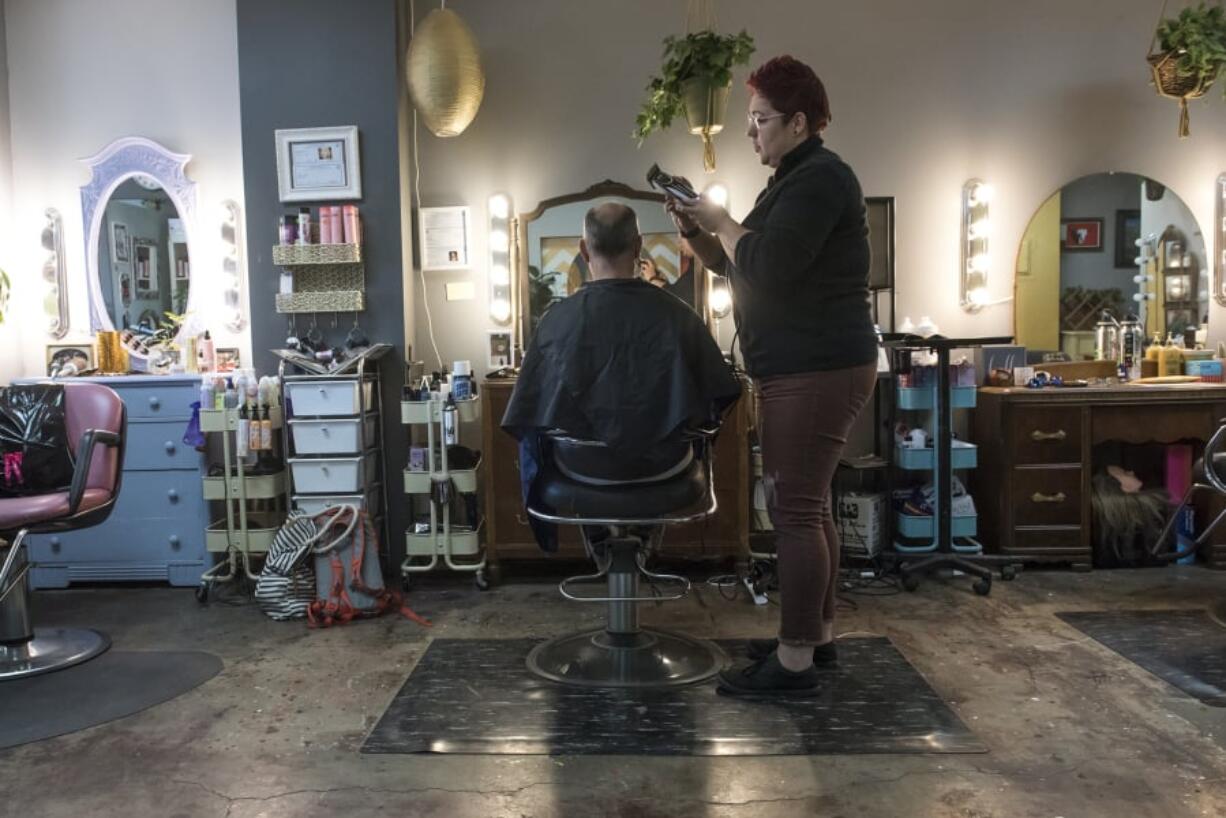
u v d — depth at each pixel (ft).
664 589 10.80
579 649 8.36
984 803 5.68
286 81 11.44
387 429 11.60
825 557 7.07
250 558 11.37
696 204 6.88
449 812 5.69
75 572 11.30
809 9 12.03
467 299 12.30
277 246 11.22
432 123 11.34
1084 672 7.89
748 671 7.43
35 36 12.40
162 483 11.23
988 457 11.60
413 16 12.05
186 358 12.02
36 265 12.56
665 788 5.93
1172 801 5.68
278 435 11.58
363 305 11.50
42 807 5.83
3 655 8.45
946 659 8.25
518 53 12.11
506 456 11.03
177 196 12.30
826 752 6.40
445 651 8.68
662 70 11.02
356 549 9.93
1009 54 12.09
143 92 12.35
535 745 6.57
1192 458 11.54
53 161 12.48
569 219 12.09
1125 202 12.23
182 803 5.86
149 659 8.64
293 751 6.59
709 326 11.98
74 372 12.06
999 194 12.23
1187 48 10.63
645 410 6.95
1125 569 11.33
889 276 11.98
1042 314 12.30
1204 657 8.21
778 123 6.86
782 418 6.86
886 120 12.15
